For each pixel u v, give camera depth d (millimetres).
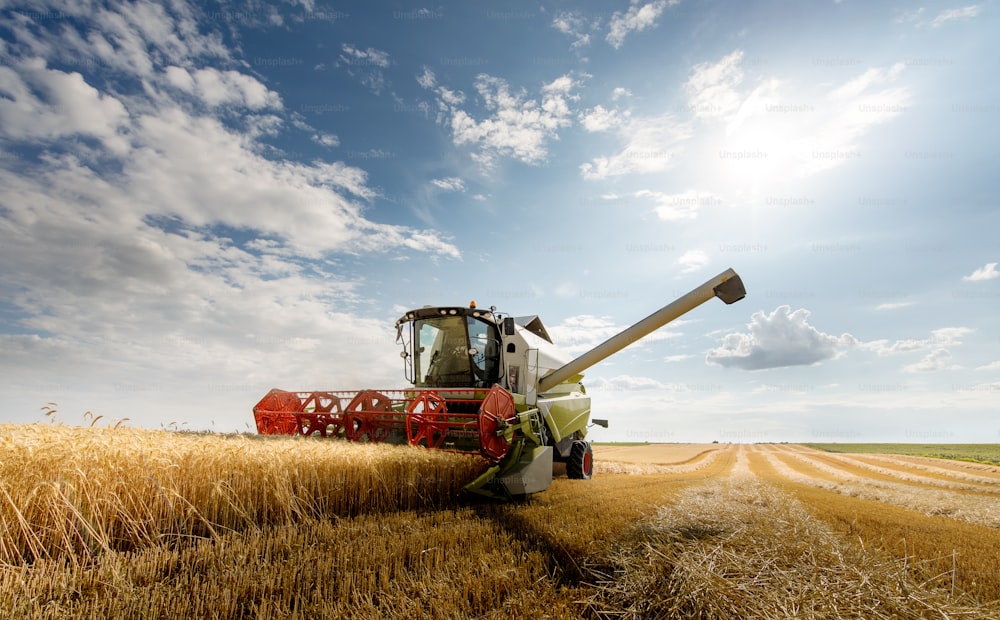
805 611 2725
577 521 5316
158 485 3990
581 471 10641
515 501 6531
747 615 2732
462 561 3648
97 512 3613
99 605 2670
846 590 2949
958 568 3939
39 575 2922
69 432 4395
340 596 2969
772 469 25031
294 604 2803
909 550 4484
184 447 4375
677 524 4684
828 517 6383
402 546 3945
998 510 8711
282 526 4531
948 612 2709
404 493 5785
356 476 5367
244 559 3459
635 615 2875
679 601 2910
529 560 3744
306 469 4973
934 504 9539
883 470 25031
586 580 3463
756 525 4441
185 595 2818
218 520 4395
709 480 13273
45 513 3410
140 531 3867
